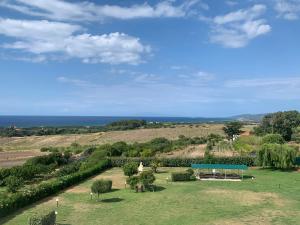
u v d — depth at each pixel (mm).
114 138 148375
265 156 67438
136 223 34875
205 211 39219
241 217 36781
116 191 50438
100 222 35344
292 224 34375
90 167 66750
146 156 84000
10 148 132875
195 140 119812
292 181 57062
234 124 132625
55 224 34375
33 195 43594
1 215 36938
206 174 62281
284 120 127188
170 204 42531
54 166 76688
